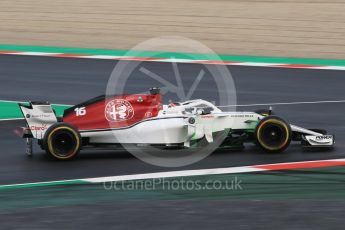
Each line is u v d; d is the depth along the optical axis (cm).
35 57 6575
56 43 7294
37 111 3338
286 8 8919
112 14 8744
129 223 2391
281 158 3316
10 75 5788
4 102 4825
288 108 4522
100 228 2342
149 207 2578
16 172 3122
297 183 2898
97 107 3353
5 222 2419
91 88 5266
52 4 9475
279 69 5912
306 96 4894
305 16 8394
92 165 3219
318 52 6681
